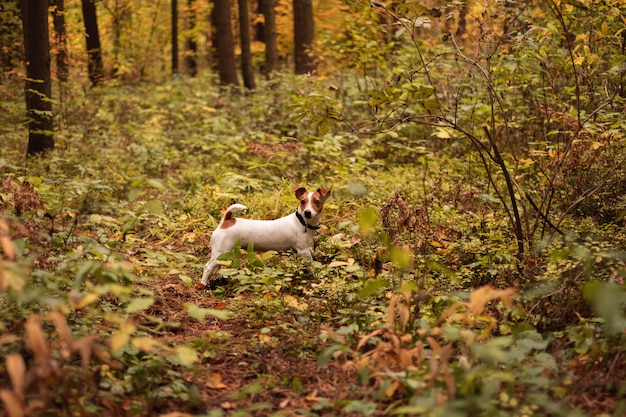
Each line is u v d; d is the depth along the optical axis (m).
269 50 17.42
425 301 4.83
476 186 8.27
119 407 3.56
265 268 5.83
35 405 2.85
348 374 4.24
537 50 7.35
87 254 5.63
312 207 6.14
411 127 10.92
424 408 3.08
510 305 3.63
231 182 8.62
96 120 13.41
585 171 6.90
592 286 3.36
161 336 4.81
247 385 4.18
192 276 6.31
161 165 10.61
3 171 8.60
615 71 6.47
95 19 16.56
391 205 5.66
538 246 5.36
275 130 12.02
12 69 15.02
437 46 11.95
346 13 17.44
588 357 3.97
